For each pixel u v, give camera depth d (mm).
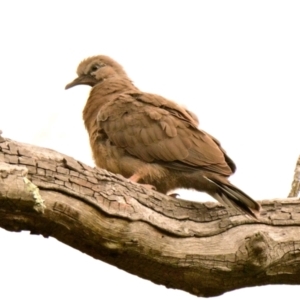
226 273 11062
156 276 10945
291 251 11547
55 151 9656
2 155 9156
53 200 9414
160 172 13445
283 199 11891
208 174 12844
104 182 10078
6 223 9195
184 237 10828
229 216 11375
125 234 10094
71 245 10055
